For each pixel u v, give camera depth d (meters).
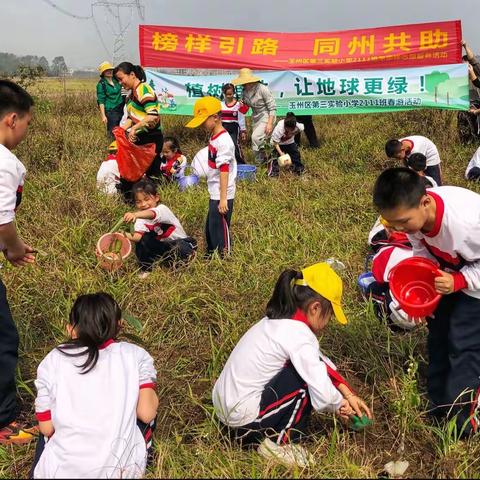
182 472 2.70
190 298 4.23
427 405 3.18
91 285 4.45
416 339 3.77
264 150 8.55
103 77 9.76
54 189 6.35
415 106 9.38
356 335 3.79
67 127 9.77
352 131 10.09
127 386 2.64
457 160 8.22
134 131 6.64
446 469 2.74
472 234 2.71
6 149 2.93
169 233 5.08
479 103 9.05
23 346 3.88
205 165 7.48
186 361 3.71
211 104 4.91
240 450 2.89
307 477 2.64
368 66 9.46
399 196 2.60
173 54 9.91
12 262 3.32
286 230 5.64
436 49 9.12
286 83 9.73
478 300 2.91
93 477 2.39
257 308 4.12
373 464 2.90
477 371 2.96
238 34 9.78
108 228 5.67
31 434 3.15
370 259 4.95
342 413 2.90
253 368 2.85
